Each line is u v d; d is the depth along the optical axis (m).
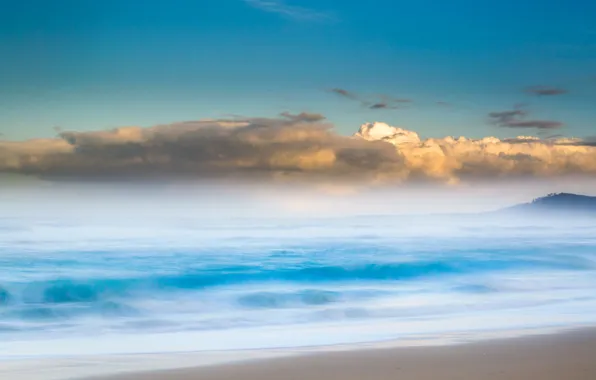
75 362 7.33
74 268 17.03
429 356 7.49
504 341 8.55
